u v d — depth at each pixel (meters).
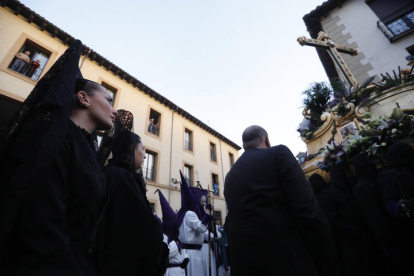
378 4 6.33
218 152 18.89
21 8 8.15
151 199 11.12
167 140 13.73
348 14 6.86
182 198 3.90
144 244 1.07
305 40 3.88
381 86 2.48
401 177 1.50
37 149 0.67
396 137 1.96
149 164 12.15
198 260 3.44
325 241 1.03
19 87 7.46
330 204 2.01
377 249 1.79
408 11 5.58
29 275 0.55
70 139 0.87
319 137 3.26
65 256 0.63
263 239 1.14
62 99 0.81
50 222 0.63
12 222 0.58
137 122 12.06
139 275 1.02
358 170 1.91
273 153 1.38
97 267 0.93
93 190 0.85
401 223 1.51
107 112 1.20
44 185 0.65
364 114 2.40
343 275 1.91
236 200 1.37
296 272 1.01
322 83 3.95
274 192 1.23
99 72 10.88
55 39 9.22
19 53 7.89
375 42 5.85
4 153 0.67
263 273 1.08
